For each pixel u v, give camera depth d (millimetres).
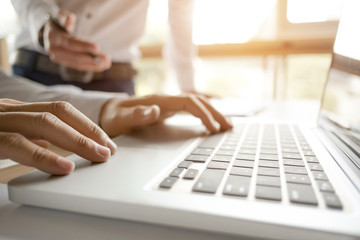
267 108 849
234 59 2168
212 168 253
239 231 169
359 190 202
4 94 461
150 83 2365
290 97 2127
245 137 401
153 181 224
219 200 188
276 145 348
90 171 247
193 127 482
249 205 180
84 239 178
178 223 181
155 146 344
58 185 216
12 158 242
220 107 749
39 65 949
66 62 725
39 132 273
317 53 1973
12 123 278
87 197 199
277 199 188
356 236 150
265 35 2064
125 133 447
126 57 1098
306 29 1968
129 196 196
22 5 776
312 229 156
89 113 465
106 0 923
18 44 954
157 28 2311
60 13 680
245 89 2197
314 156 295
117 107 472
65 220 202
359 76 316
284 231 160
